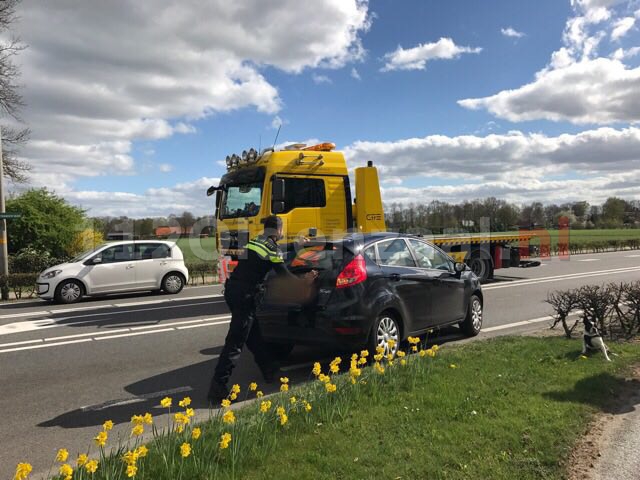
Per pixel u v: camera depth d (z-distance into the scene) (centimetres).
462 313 803
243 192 1106
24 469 281
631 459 359
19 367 681
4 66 2050
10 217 1585
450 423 405
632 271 1925
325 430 394
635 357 609
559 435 387
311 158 1079
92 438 442
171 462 332
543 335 769
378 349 619
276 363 629
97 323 1005
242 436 367
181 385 595
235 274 536
